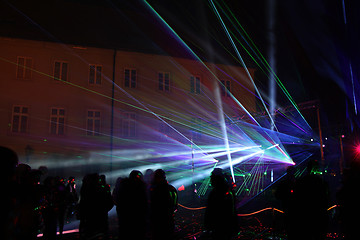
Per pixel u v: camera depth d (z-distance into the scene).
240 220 10.20
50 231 7.01
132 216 4.73
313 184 5.07
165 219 5.03
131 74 28.02
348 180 4.07
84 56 26.67
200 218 11.34
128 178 5.03
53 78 25.56
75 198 9.30
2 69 24.20
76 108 25.78
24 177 4.93
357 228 3.84
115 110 26.72
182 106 29.08
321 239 4.97
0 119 23.58
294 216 5.18
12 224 2.52
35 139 24.22
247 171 23.56
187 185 23.38
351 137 15.80
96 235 6.09
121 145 26.27
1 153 2.59
